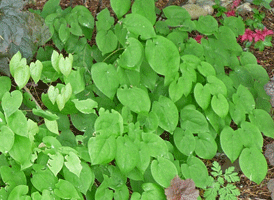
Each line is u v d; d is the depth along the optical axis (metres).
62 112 1.00
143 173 0.99
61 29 1.03
